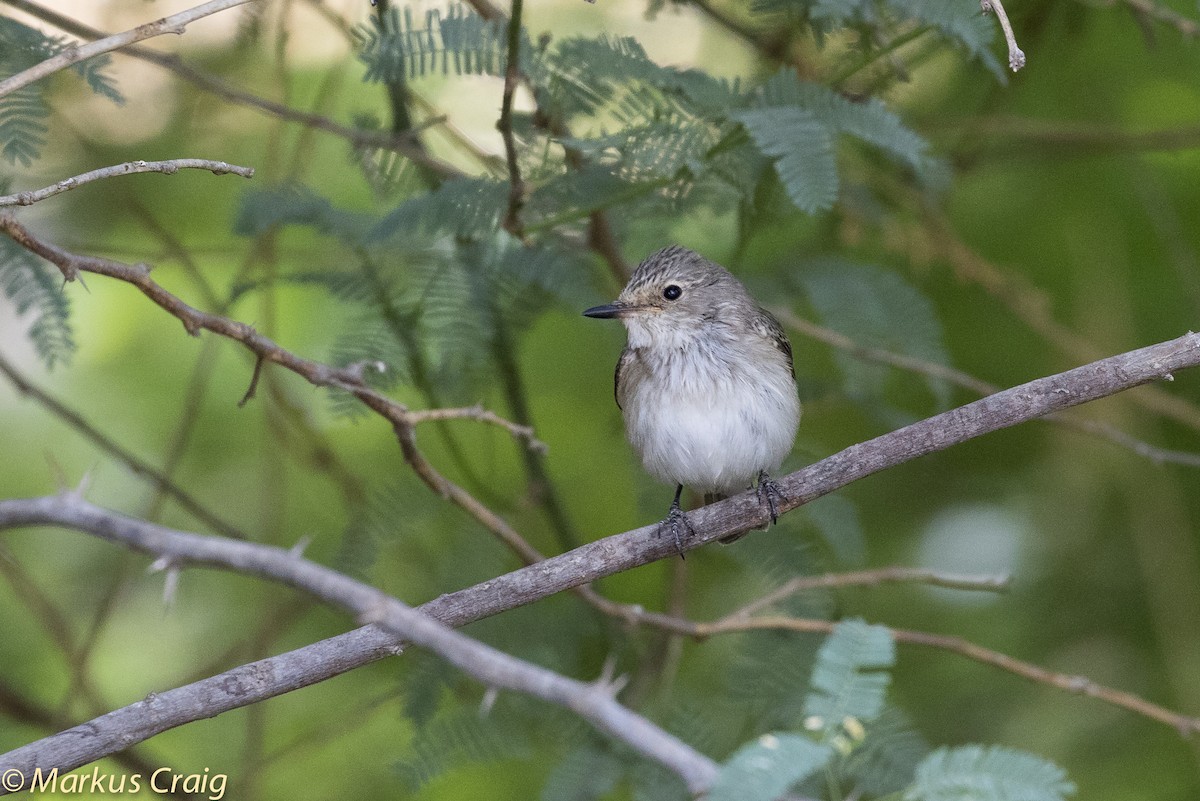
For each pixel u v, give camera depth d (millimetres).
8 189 9562
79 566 12859
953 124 12375
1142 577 12836
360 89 13352
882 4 9391
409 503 10055
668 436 10219
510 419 12188
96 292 13336
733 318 10297
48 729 10383
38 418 13305
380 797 11633
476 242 10117
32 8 9273
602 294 11398
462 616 7148
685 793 9031
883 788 7664
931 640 9578
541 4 12914
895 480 13773
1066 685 9367
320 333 13008
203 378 11383
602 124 9219
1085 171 13414
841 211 11641
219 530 10516
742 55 12586
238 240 12664
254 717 10680
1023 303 12227
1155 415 13109
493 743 9359
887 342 10859
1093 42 13273
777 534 10523
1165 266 13195
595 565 7430
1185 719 9266
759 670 9891
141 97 12680
